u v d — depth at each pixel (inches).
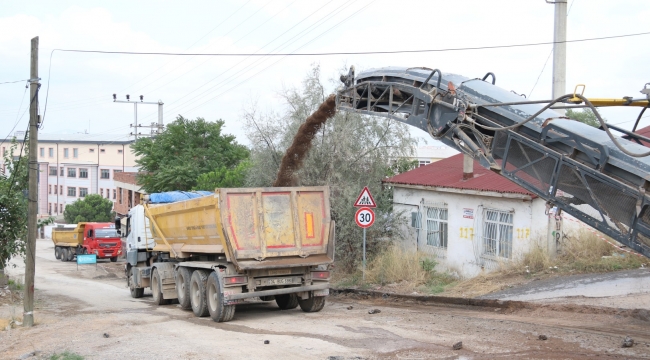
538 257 630.5
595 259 611.2
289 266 532.1
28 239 553.6
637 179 311.4
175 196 769.6
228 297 513.7
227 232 513.0
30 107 574.9
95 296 836.0
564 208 345.4
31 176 561.3
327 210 554.9
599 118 307.0
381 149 899.4
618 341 358.3
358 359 342.0
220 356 364.8
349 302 653.3
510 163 377.1
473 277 688.4
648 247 308.5
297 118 913.5
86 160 3540.8
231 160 1529.3
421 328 430.6
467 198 753.0
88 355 384.2
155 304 710.5
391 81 493.7
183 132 1515.7
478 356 336.5
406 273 733.9
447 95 422.9
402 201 880.3
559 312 470.3
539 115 366.9
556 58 671.1
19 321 568.7
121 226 898.7
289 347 382.6
